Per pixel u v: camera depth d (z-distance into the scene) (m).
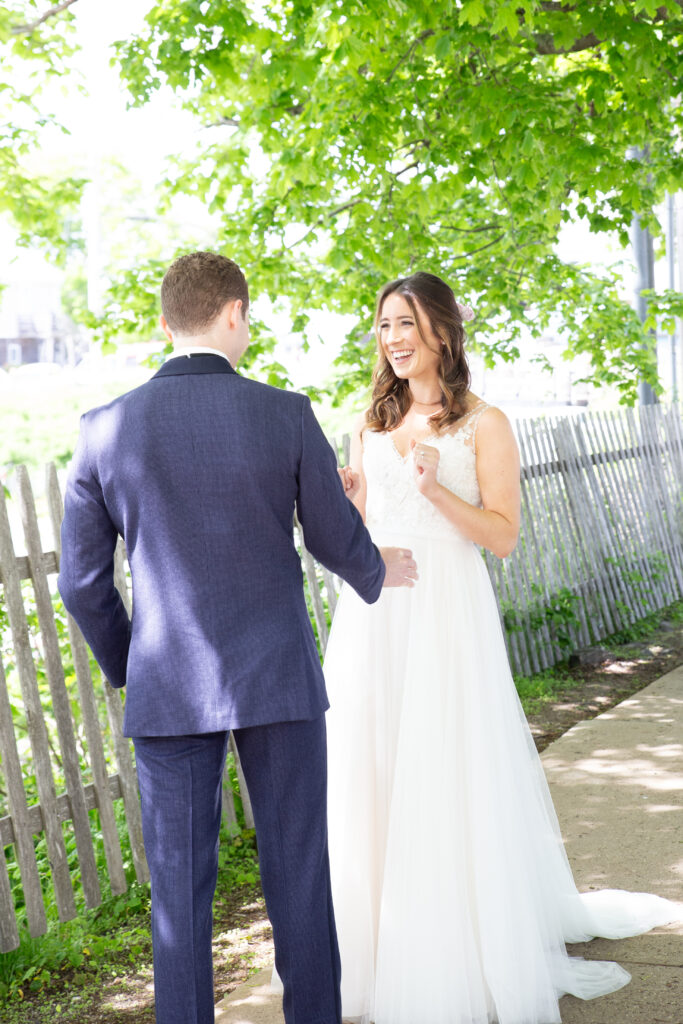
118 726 3.82
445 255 9.14
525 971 2.58
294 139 7.40
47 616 3.58
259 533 2.15
